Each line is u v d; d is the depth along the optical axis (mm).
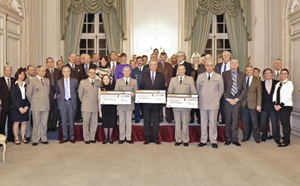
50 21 9672
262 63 9672
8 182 3727
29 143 6117
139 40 9773
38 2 9125
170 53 9758
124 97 5801
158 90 5742
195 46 9805
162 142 6211
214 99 5711
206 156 5020
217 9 9797
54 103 6602
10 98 6090
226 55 6328
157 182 3705
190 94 5637
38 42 9109
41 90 5965
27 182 3725
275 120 6164
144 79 5945
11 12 7348
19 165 4477
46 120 6066
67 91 6078
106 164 4508
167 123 6516
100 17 10234
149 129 6035
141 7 9750
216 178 3867
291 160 4785
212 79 5707
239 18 9812
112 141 6105
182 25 9711
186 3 9648
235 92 5848
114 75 6840
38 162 4637
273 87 6230
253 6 9656
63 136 6184
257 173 4086
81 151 5371
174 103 5668
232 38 9828
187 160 4746
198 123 6578
